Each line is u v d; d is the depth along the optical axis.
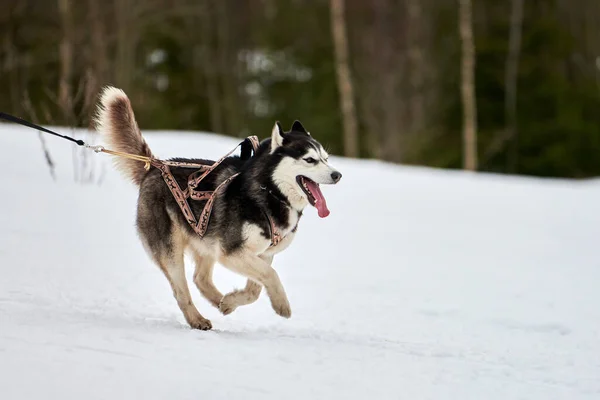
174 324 6.16
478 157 31.62
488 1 33.06
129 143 6.72
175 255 6.38
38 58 29.02
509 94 31.77
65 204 11.52
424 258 10.52
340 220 13.12
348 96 28.22
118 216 11.13
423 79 35.03
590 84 33.59
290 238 6.53
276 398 4.36
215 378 4.59
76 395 4.01
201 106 34.53
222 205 6.24
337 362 5.38
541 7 32.81
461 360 5.85
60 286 7.00
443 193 16.91
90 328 5.48
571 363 5.98
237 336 5.89
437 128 32.47
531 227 13.72
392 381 5.02
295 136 6.37
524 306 8.03
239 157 6.61
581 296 8.64
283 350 5.54
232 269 6.23
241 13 37.31
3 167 13.94
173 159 6.75
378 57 37.31
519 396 4.94
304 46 36.34
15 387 4.02
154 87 33.19
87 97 14.29
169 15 32.19
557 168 31.25
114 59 31.48
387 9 37.94
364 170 19.12
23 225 9.70
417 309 7.70
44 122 22.09
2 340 4.87
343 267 9.55
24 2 29.56
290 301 7.68
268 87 35.88
